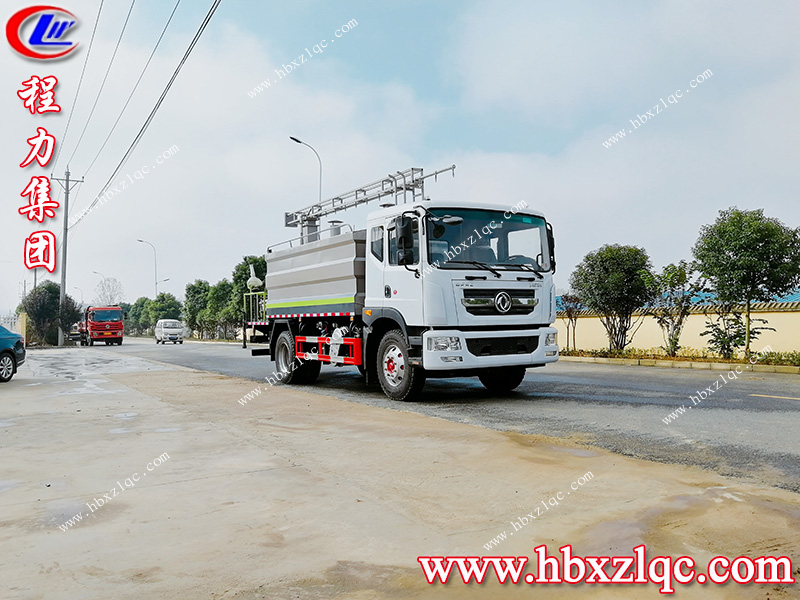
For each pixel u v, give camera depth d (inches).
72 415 341.4
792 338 590.6
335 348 448.5
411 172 550.0
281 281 526.6
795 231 549.0
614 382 462.3
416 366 366.9
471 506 168.2
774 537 142.1
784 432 258.8
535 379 493.0
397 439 255.9
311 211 705.6
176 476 204.4
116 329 1669.5
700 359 608.7
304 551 140.1
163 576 128.6
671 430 268.4
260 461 223.0
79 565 134.8
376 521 157.9
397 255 371.6
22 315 1659.7
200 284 2252.7
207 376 581.3
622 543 140.6
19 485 197.3
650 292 670.5
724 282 560.4
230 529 154.3
